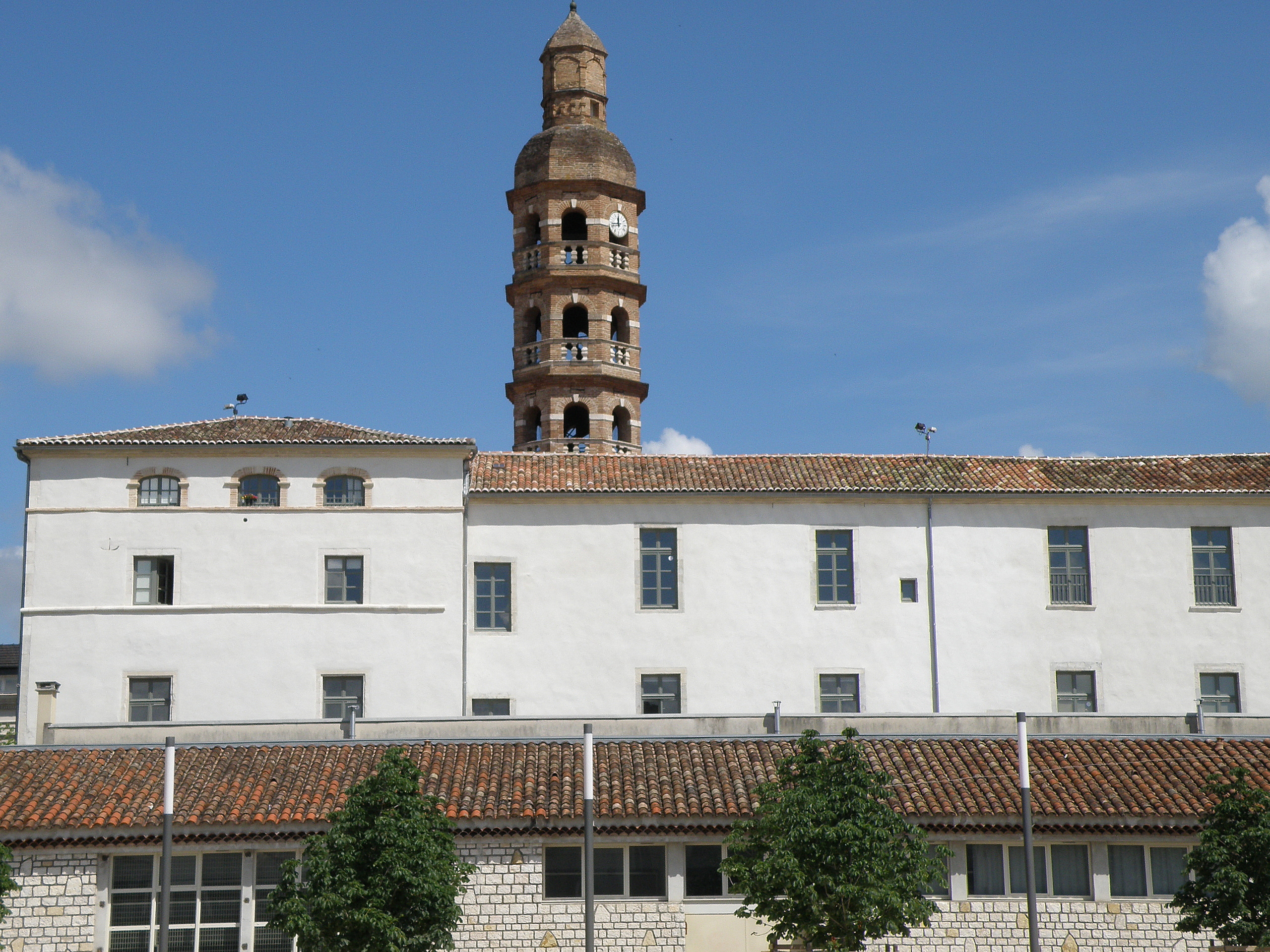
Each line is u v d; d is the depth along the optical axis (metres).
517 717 40.81
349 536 47.91
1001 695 49.62
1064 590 50.59
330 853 31.39
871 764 37.66
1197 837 35.62
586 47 70.94
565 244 67.88
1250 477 51.78
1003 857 36.06
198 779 36.91
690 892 35.75
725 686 48.97
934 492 50.25
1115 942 35.66
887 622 49.75
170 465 48.00
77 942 34.75
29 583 47.22
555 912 35.31
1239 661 50.22
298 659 47.12
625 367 68.06
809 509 50.28
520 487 49.59
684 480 50.56
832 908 31.17
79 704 46.50
